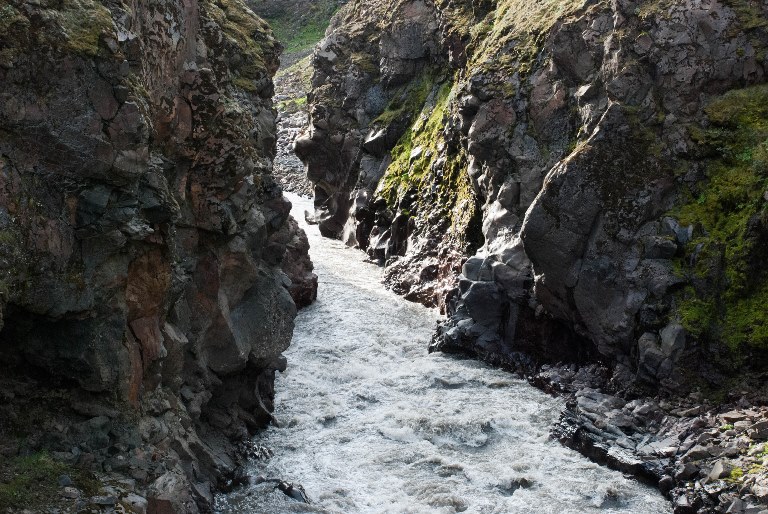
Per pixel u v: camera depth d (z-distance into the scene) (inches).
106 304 472.7
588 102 841.5
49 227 431.5
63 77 422.6
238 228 603.8
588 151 792.9
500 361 855.1
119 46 446.3
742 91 793.6
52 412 472.1
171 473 489.1
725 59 791.7
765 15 799.1
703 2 797.9
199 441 576.7
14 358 466.0
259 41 713.6
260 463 629.3
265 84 690.2
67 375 472.7
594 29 853.2
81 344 468.1
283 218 689.6
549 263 806.5
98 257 460.1
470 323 887.1
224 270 611.2
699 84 794.8
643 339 745.0
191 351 591.5
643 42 799.1
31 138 419.8
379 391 777.6
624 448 661.3
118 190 455.8
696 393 713.6
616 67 808.3
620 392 754.8
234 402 650.8
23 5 413.4
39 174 427.8
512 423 720.3
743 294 732.0
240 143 582.6
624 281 772.0
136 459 479.2
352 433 691.4
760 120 776.3
